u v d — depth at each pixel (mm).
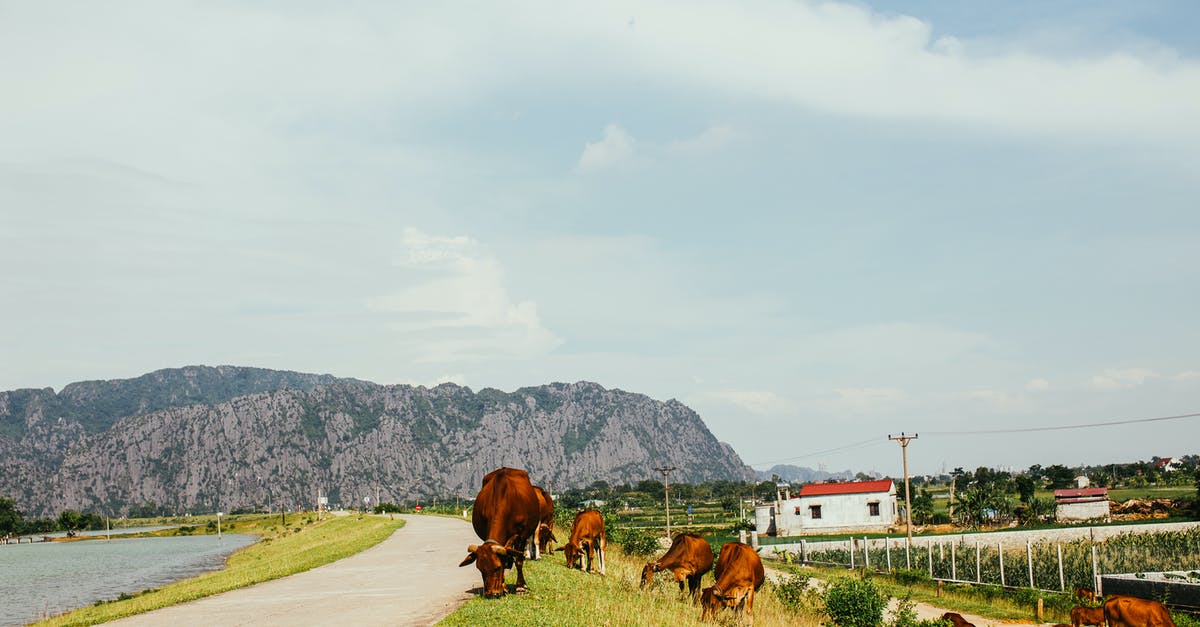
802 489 99375
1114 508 100625
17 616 48688
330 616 17672
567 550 26391
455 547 40000
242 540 157875
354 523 92750
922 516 107438
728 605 20938
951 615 26469
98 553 135625
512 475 19969
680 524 132750
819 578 49219
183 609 19906
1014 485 165750
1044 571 46094
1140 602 26625
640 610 19047
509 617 16562
